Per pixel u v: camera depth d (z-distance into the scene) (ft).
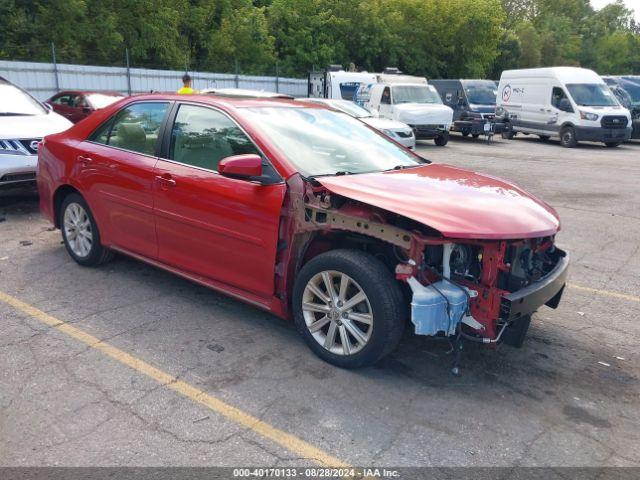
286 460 9.25
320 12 110.01
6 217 24.26
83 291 16.10
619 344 14.01
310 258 13.01
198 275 14.49
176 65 93.91
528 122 71.46
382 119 53.06
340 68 76.79
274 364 12.29
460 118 74.54
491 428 10.29
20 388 11.10
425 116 61.67
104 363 12.16
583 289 17.93
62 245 20.38
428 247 11.38
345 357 11.94
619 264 20.68
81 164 16.94
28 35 77.15
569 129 65.36
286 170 12.51
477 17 122.52
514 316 10.98
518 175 42.04
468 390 11.57
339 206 11.93
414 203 11.31
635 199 33.27
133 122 16.12
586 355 13.35
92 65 82.07
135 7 88.12
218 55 100.73
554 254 13.52
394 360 12.68
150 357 12.47
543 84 68.90
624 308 16.38
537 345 13.79
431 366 12.49
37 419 10.14
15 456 9.16
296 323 12.73
